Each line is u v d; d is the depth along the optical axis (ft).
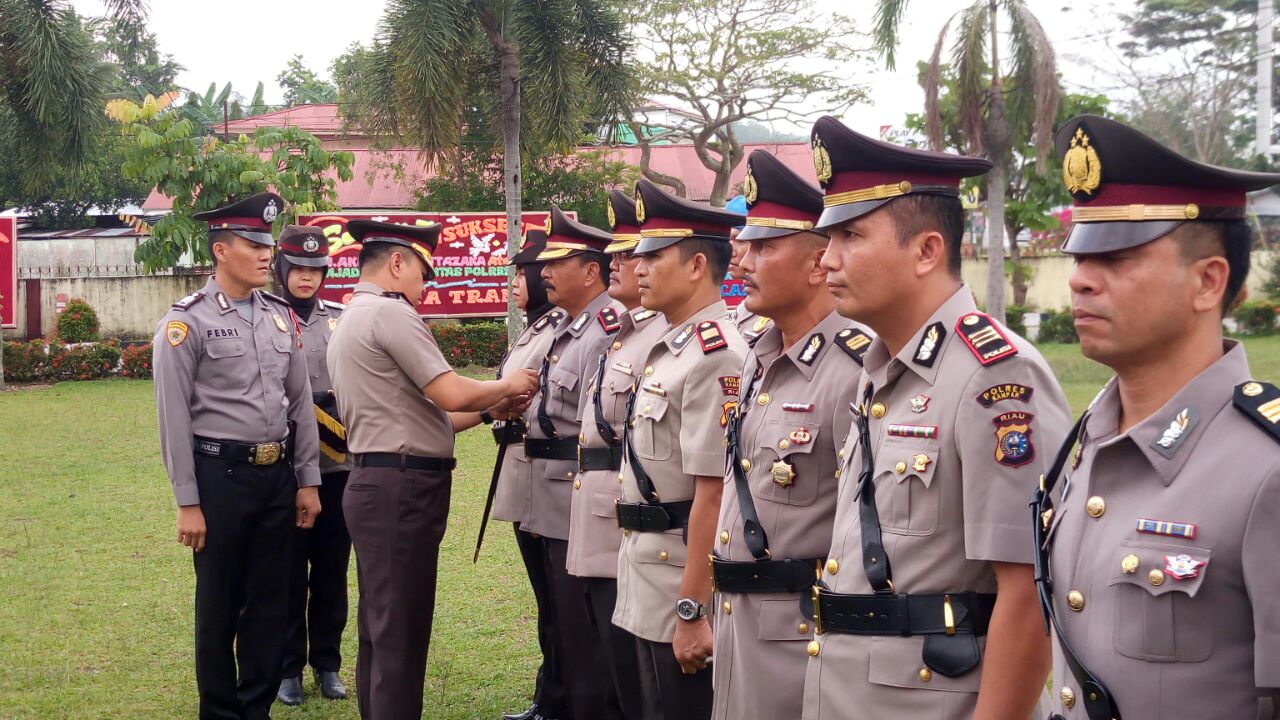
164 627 17.92
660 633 10.62
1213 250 5.12
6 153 42.06
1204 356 5.25
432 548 12.71
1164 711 5.00
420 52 37.40
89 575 20.90
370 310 12.69
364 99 42.29
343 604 15.92
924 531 6.77
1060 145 5.51
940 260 7.08
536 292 16.56
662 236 10.93
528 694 15.10
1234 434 5.02
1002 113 44.39
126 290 69.21
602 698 13.15
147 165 50.72
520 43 40.24
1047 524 5.87
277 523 14.02
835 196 7.15
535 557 14.58
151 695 15.07
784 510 8.45
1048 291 73.36
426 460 12.67
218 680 13.37
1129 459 5.38
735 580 8.66
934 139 45.27
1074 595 5.46
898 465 6.89
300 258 16.52
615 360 12.46
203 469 13.52
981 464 6.49
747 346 10.39
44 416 42.93
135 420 41.65
